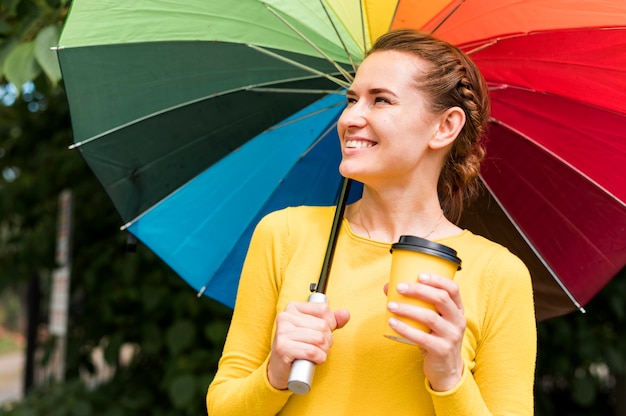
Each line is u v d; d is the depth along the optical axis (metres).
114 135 1.82
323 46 1.72
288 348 1.18
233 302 1.98
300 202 1.94
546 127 1.76
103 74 1.77
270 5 1.67
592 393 4.52
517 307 1.34
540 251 1.85
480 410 1.20
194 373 3.95
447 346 1.14
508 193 1.85
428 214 1.42
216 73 1.84
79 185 4.60
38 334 6.07
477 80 1.47
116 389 4.61
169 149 1.89
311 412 1.27
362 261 1.38
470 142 1.49
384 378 1.27
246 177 1.94
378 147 1.35
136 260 4.08
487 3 1.51
